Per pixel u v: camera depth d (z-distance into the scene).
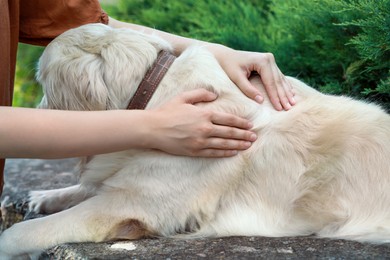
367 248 1.89
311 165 2.08
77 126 1.86
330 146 2.10
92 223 2.04
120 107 2.11
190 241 2.01
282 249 1.89
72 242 2.04
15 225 2.12
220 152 2.02
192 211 2.06
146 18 4.11
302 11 3.05
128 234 2.04
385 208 2.06
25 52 5.55
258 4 3.84
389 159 2.10
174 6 4.04
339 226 2.06
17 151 1.85
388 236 1.99
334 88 2.86
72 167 3.44
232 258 1.81
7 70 2.17
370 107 2.26
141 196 2.06
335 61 2.95
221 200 2.10
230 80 2.16
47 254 2.03
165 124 1.92
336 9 2.82
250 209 2.09
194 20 3.78
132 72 2.10
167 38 2.47
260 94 2.13
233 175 2.07
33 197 2.60
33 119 1.84
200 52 2.20
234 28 3.55
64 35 2.23
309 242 1.96
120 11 4.36
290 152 2.08
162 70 2.13
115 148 1.91
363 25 2.53
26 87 5.55
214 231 2.08
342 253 1.85
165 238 2.06
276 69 2.19
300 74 3.14
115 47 2.14
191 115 1.93
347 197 2.08
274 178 2.08
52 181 3.12
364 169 2.09
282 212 2.09
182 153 1.99
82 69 2.11
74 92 2.12
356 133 2.14
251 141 2.06
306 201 2.08
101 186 2.19
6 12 2.14
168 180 2.05
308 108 2.17
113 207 2.06
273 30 3.46
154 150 2.05
